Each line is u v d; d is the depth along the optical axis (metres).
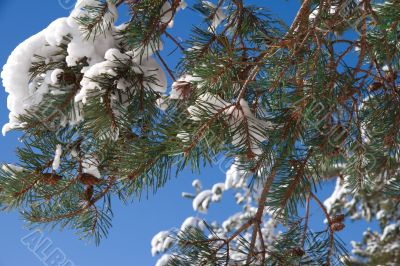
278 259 1.56
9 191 1.62
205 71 1.39
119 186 1.68
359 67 1.50
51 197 1.66
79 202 1.74
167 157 1.49
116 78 1.53
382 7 1.50
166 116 1.47
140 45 1.59
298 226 1.71
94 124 1.49
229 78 1.41
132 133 1.60
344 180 1.82
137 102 1.57
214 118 1.35
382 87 1.64
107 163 1.61
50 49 1.64
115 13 1.60
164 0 1.65
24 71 1.62
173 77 1.66
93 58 1.59
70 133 1.66
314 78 1.38
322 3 1.44
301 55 1.43
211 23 1.94
